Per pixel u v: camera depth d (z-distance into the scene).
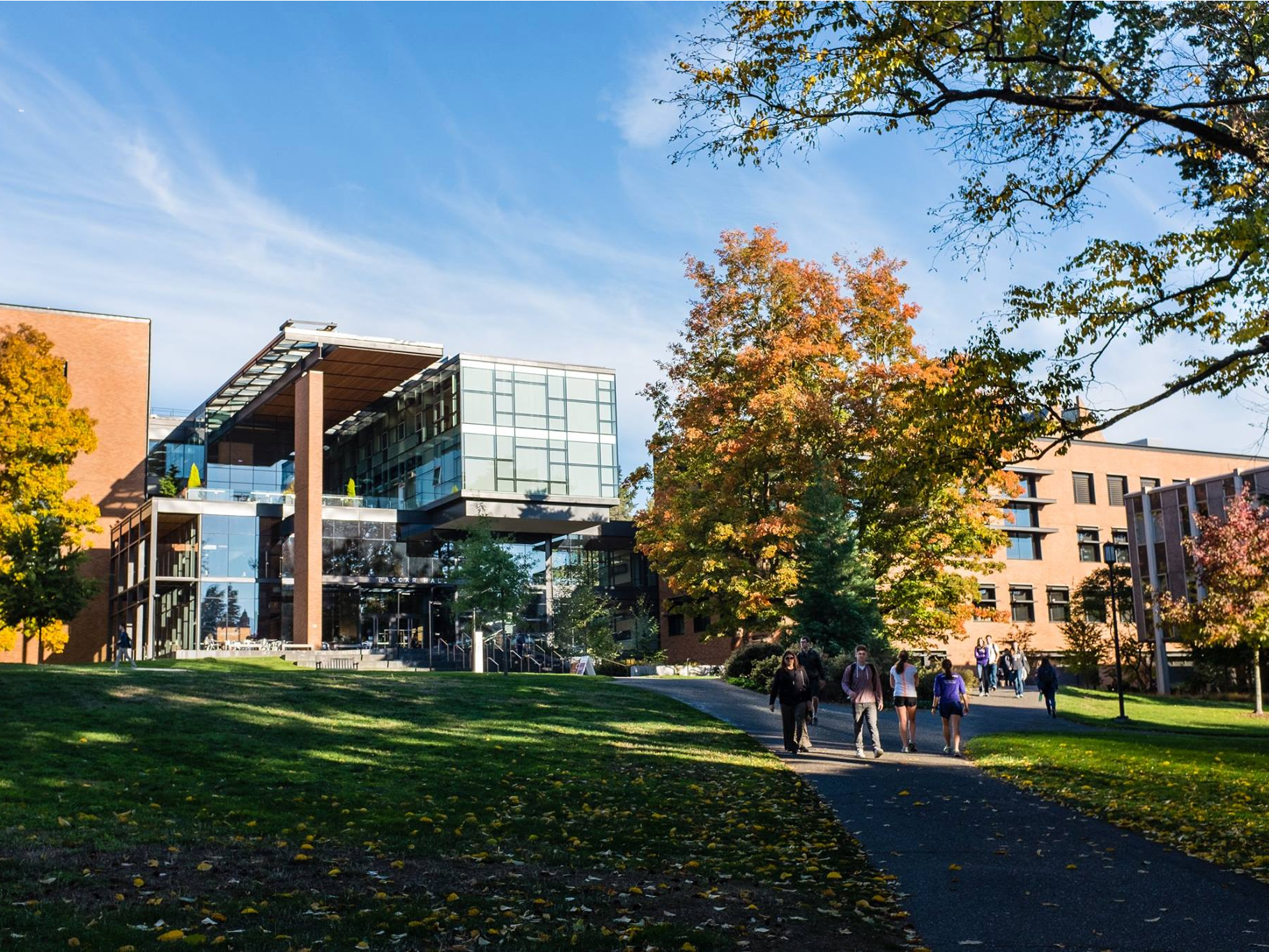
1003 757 19.33
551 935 7.93
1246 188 13.27
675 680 35.09
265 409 61.41
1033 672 55.59
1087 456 67.00
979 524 36.88
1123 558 66.62
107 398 59.47
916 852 11.49
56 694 20.38
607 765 17.50
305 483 52.12
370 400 61.19
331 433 70.81
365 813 12.68
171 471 62.81
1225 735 26.52
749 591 36.84
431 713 22.27
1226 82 12.52
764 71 12.22
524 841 11.74
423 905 8.62
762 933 8.25
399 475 63.22
